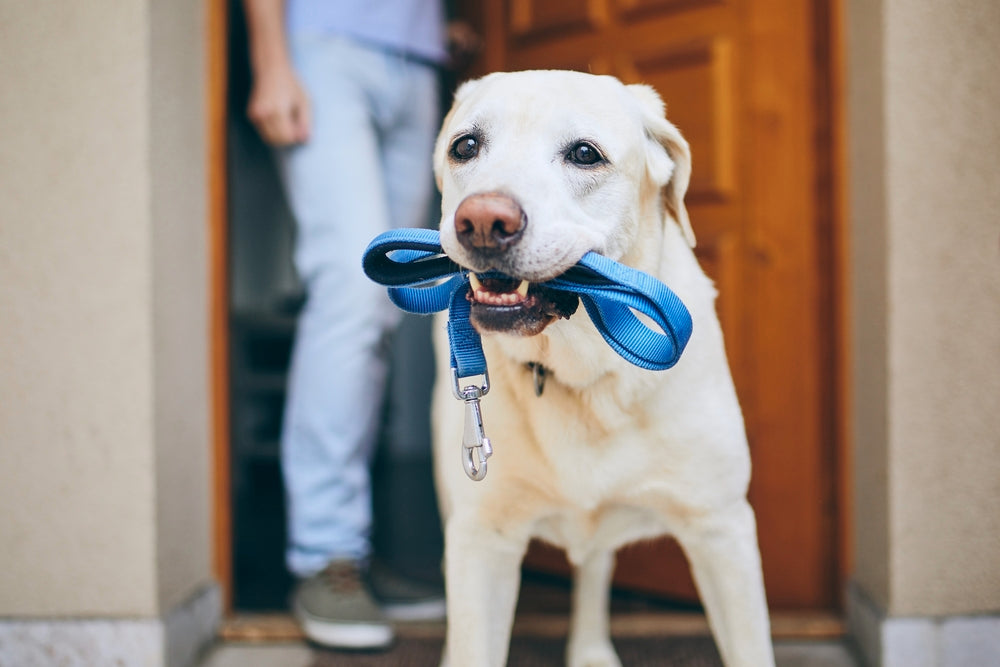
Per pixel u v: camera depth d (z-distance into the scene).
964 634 1.69
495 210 1.06
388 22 2.13
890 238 1.67
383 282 1.23
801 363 2.09
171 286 1.83
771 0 2.10
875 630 1.73
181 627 1.81
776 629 1.92
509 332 1.14
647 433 1.34
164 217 1.79
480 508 1.40
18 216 1.74
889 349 1.68
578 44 2.41
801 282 2.09
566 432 1.35
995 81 1.67
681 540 1.42
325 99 2.05
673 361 1.14
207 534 2.03
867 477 1.83
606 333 1.16
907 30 1.67
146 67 1.72
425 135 2.33
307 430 2.06
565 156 1.24
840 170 1.97
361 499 2.11
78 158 1.73
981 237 1.67
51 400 1.74
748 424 2.14
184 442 1.89
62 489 1.74
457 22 2.67
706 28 2.18
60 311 1.74
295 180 2.08
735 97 2.14
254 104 2.01
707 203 2.20
